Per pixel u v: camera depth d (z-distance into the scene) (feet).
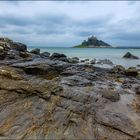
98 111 32.17
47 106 32.12
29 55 86.43
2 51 76.02
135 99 41.86
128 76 69.77
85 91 40.73
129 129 27.76
